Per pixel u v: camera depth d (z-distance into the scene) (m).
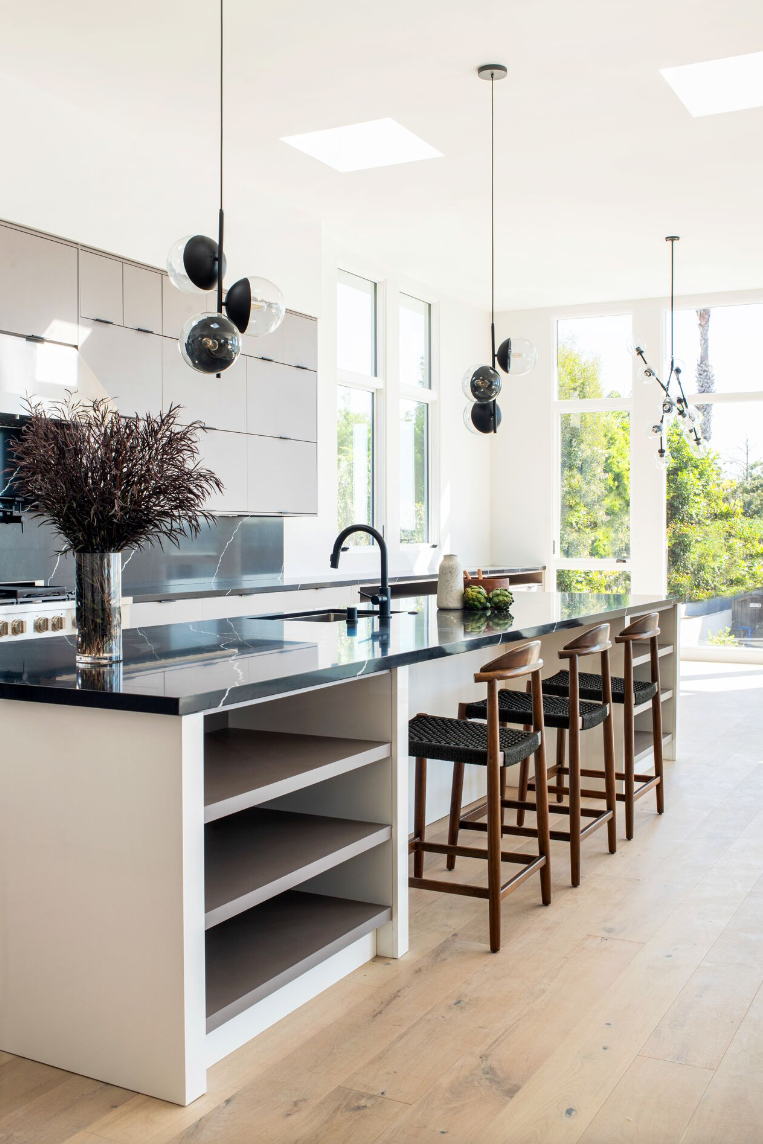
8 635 4.15
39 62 4.32
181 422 5.42
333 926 2.71
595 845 3.99
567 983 2.69
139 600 4.95
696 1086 2.17
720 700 7.23
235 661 2.57
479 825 3.58
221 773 2.51
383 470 7.96
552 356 9.45
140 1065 2.16
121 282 5.04
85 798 2.21
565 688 4.21
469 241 7.21
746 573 8.99
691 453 9.06
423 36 4.14
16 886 2.32
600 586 9.32
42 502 2.47
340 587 6.55
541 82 4.59
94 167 4.87
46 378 4.57
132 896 2.15
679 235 7.09
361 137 5.53
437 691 4.13
